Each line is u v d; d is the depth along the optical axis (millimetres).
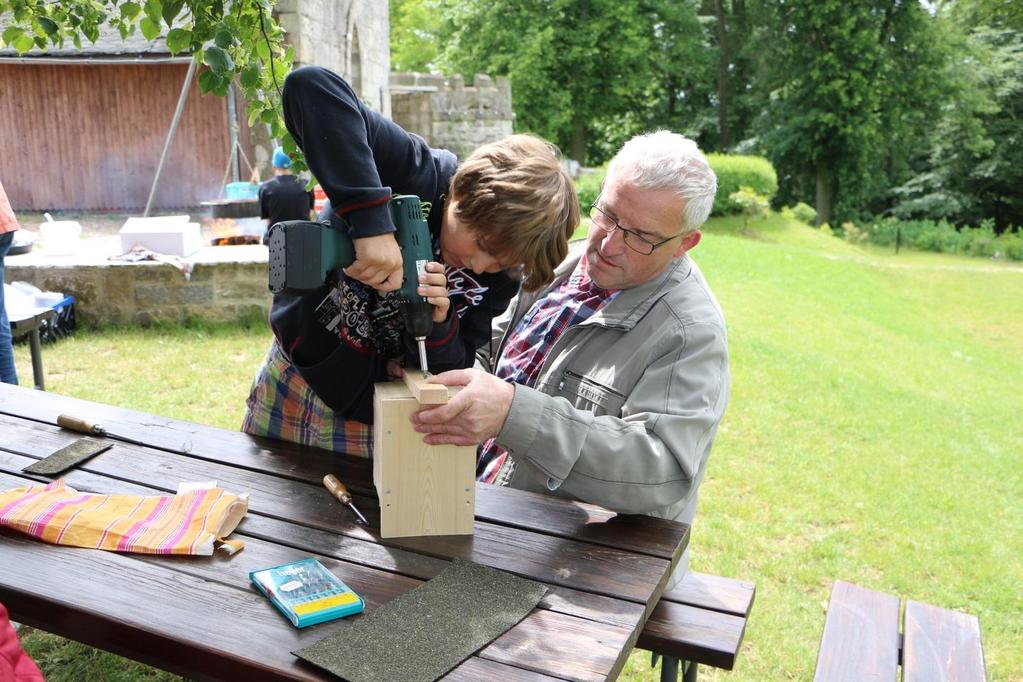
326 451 1992
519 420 1558
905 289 14406
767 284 10609
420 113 17578
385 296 1639
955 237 22453
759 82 25516
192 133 13500
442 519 1600
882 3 23469
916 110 24703
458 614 1308
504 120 17906
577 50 23594
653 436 1687
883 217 27047
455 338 1724
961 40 24500
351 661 1166
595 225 1963
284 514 1667
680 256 1991
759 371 6707
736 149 25922
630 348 1909
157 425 2113
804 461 4977
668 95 28875
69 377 5152
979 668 2094
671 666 1757
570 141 27594
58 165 13688
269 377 2039
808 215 21250
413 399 1526
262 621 1277
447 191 1717
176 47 2143
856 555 3896
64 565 1415
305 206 6402
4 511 1542
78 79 13453
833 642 2186
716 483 4578
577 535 1624
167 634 1227
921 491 4758
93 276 6293
